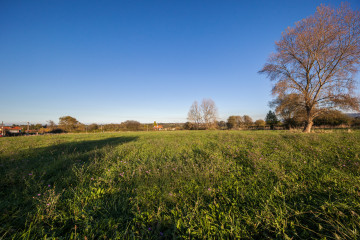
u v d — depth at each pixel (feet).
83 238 4.85
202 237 5.02
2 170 11.72
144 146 22.74
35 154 17.72
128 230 5.30
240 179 9.68
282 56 60.49
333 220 5.37
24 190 7.85
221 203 6.97
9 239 4.76
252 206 6.63
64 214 5.89
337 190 7.47
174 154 16.31
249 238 4.94
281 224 5.43
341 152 14.44
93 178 9.75
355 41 47.96
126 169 11.70
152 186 8.54
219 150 17.42
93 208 6.35
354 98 49.85
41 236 4.98
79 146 24.62
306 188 7.81
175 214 6.05
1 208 6.20
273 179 9.27
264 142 22.48
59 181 9.34
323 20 52.11
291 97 59.41
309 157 13.30
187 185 8.73
